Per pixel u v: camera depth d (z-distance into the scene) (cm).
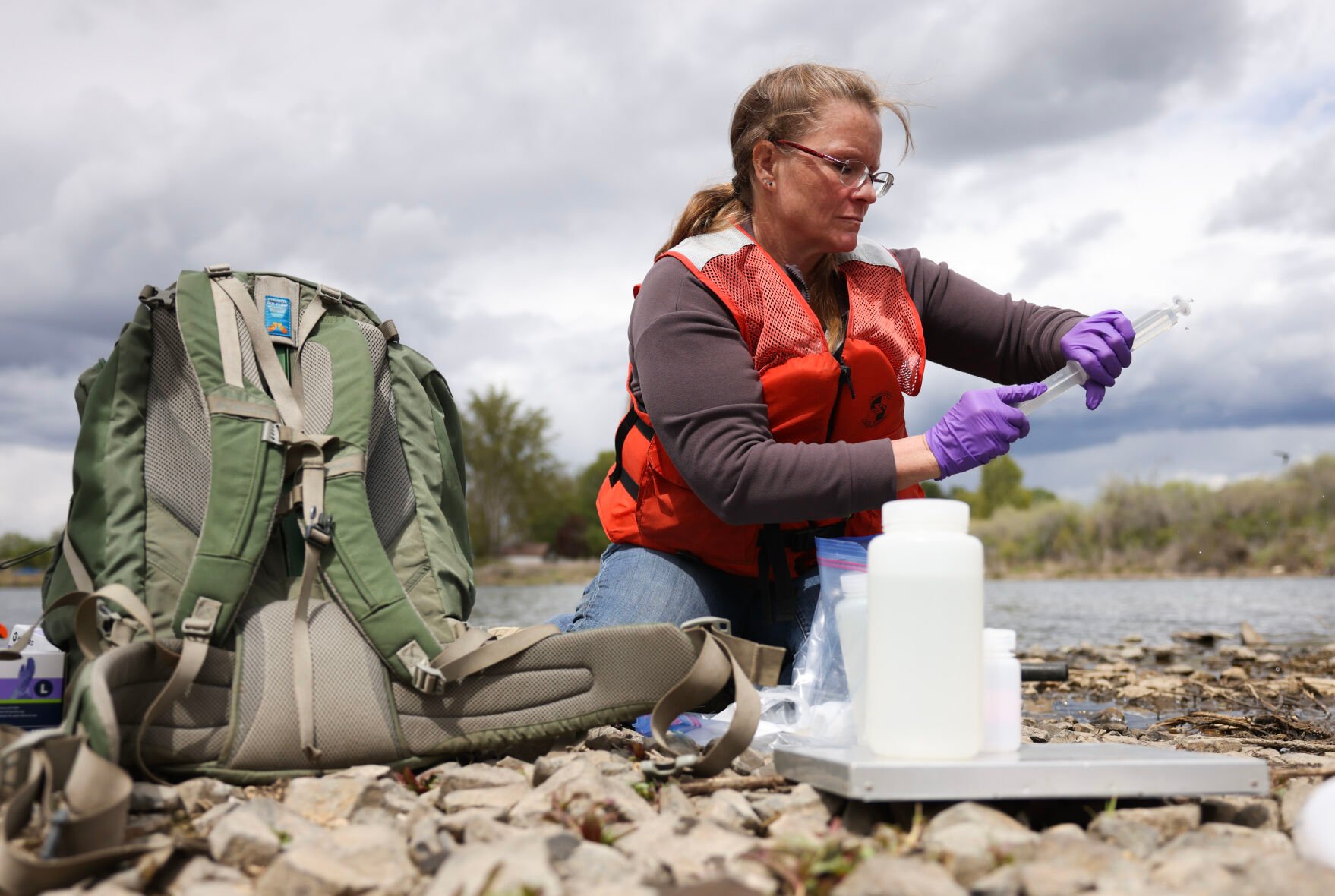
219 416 170
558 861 115
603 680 173
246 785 155
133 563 164
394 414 198
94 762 119
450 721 168
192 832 134
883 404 214
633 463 220
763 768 168
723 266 206
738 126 223
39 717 166
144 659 152
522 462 4897
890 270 225
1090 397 203
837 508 188
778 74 218
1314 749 208
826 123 205
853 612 160
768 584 216
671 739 187
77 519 168
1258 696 320
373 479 189
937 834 120
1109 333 203
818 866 107
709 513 213
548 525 5572
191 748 154
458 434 219
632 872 111
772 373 203
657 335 203
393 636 166
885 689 137
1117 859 110
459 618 188
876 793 127
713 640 171
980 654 137
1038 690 365
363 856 116
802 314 205
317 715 158
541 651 172
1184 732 245
